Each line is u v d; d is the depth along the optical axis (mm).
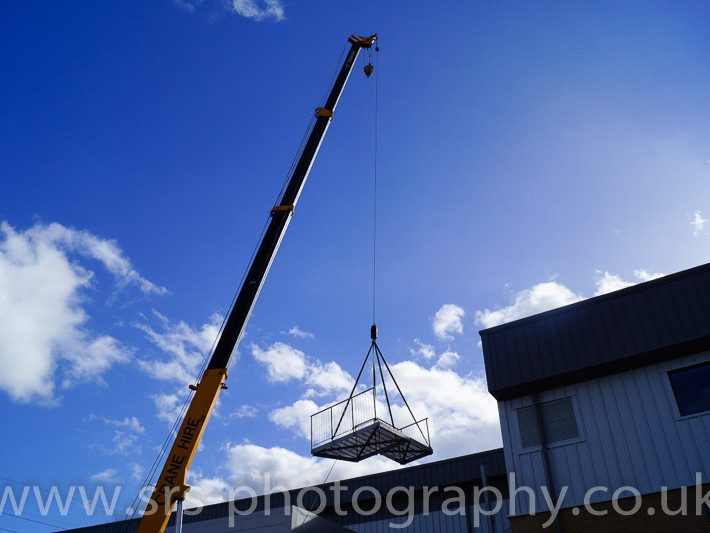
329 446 21594
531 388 19062
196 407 18594
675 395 17188
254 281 21250
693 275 17766
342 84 28094
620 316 18344
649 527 15969
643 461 16766
